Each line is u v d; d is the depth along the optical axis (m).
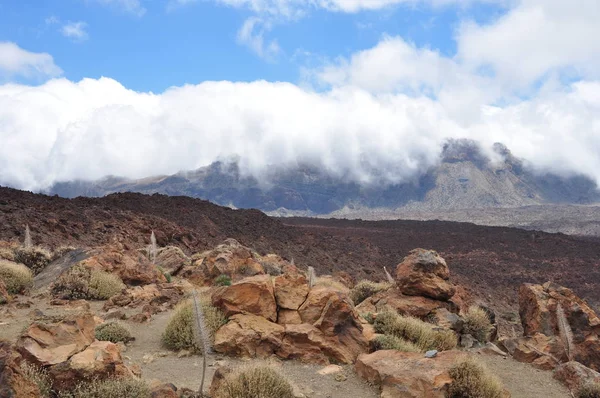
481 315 16.89
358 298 20.14
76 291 18.00
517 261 100.94
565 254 109.19
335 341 12.27
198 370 10.71
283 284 13.91
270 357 11.73
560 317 12.76
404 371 10.14
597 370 14.07
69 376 8.05
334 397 9.75
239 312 12.94
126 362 10.74
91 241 39.50
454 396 9.74
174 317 12.78
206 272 23.02
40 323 8.83
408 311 16.78
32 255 22.83
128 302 17.20
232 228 71.19
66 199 58.19
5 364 6.77
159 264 25.20
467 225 161.12
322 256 71.69
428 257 18.00
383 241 114.38
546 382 12.01
